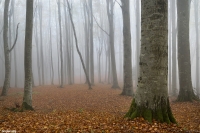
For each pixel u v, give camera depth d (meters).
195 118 7.22
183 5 11.68
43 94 17.61
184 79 11.58
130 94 15.05
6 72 15.83
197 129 5.54
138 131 4.99
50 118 7.20
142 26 5.92
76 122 6.41
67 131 5.27
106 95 15.55
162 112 5.70
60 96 16.05
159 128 5.14
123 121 5.87
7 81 15.85
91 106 11.37
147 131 4.98
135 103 6.15
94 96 15.26
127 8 15.25
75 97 15.15
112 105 11.50
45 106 12.07
